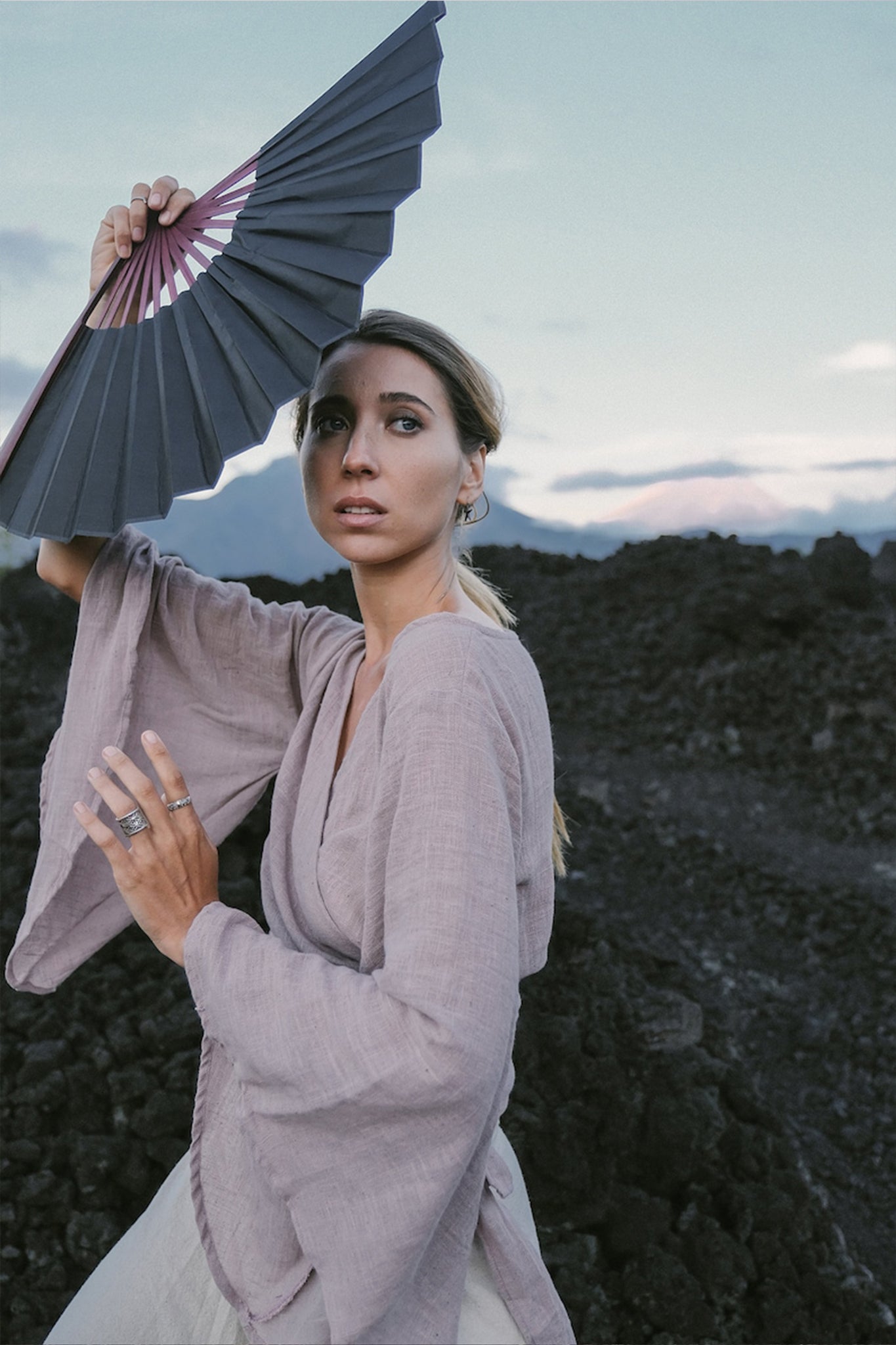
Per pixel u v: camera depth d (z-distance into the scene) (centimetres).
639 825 733
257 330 128
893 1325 313
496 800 124
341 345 138
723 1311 300
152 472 128
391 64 135
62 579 161
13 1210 272
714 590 1082
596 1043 353
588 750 898
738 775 860
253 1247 142
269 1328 140
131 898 135
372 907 130
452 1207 136
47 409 140
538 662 1061
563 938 419
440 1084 116
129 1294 152
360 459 134
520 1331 143
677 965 459
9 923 343
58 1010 317
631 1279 295
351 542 138
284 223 131
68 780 158
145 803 134
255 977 124
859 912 638
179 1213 154
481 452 149
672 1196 324
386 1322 131
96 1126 290
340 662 154
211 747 170
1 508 137
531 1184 309
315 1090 118
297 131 137
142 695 166
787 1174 341
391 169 129
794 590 1055
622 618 1135
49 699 650
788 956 595
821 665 985
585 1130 321
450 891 119
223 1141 146
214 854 140
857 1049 516
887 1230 387
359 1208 122
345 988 120
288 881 148
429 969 117
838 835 771
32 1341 252
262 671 168
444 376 138
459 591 154
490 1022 117
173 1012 318
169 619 165
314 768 148
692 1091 348
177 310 134
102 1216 274
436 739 124
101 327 139
